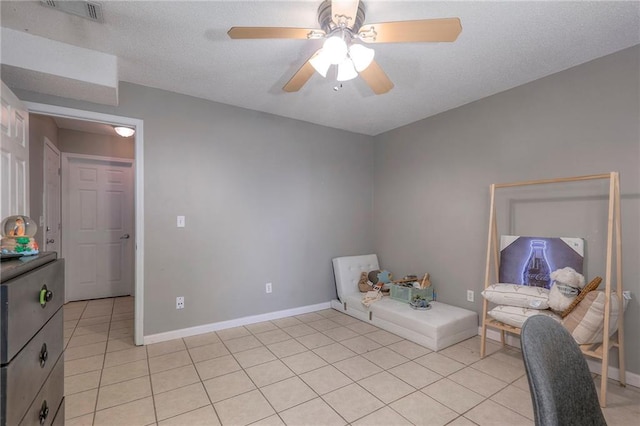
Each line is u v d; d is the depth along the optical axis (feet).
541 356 2.40
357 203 14.10
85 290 14.29
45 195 11.74
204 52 7.44
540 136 8.69
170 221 9.71
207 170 10.33
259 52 7.44
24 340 2.84
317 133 12.88
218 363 8.17
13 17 6.15
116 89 7.74
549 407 2.15
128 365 8.02
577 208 7.99
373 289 12.51
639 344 7.00
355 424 5.82
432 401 6.52
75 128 13.65
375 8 5.82
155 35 6.75
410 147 12.71
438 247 11.52
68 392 6.78
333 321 11.51
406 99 10.22
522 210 9.09
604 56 7.52
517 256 8.93
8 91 6.48
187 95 9.96
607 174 6.88
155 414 6.07
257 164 11.37
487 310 9.07
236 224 10.91
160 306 9.56
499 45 7.06
